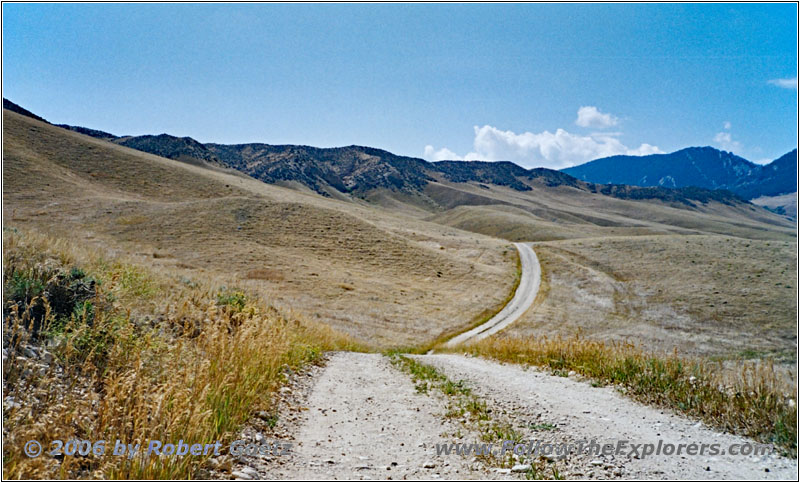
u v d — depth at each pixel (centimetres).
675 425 694
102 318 677
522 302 5772
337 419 737
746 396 740
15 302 700
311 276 5412
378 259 6800
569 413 768
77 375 577
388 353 2262
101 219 7038
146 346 654
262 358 869
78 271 892
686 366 962
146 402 497
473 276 6688
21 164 9150
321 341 1961
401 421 735
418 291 5725
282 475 481
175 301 1152
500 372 1267
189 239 6431
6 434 418
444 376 1178
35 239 1188
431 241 9169
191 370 651
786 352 3603
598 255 7994
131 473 422
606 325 4784
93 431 469
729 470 520
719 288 5928
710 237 8706
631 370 1012
